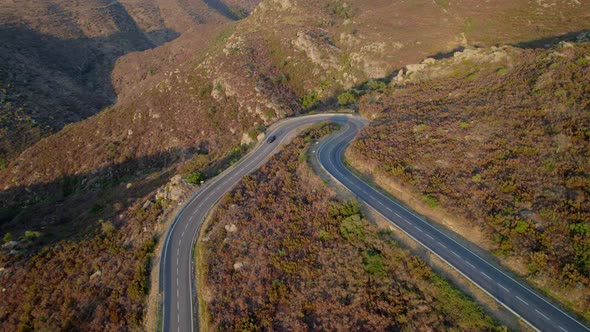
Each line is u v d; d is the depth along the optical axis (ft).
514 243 99.76
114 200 239.71
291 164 179.42
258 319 105.40
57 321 132.98
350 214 127.95
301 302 105.09
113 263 155.33
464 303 90.43
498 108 156.76
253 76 348.18
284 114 302.25
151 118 351.67
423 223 120.57
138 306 131.13
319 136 212.23
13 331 135.74
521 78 173.06
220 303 116.57
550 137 126.31
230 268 127.95
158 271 142.51
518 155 125.70
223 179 199.62
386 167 146.51
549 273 90.63
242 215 149.28
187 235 160.76
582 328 81.87
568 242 93.35
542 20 354.13
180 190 190.60
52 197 303.27
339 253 115.14
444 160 139.13
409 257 105.40
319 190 150.82
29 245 186.80
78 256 165.07
